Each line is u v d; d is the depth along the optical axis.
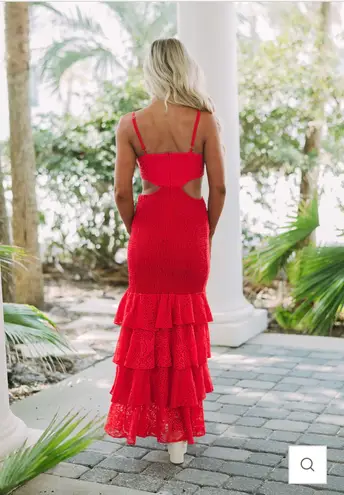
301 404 3.90
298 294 5.12
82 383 4.42
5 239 5.85
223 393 4.13
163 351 3.10
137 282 3.15
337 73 6.79
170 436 3.09
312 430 3.50
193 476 3.01
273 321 6.26
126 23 8.37
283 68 6.89
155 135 3.08
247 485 2.91
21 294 6.83
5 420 3.16
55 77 8.21
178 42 3.10
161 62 3.07
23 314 3.78
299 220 5.64
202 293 3.23
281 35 6.94
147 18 8.49
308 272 5.17
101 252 7.92
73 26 8.38
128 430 3.16
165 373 3.11
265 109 6.94
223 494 2.84
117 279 7.97
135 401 3.09
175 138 3.08
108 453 3.28
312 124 6.79
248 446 3.32
